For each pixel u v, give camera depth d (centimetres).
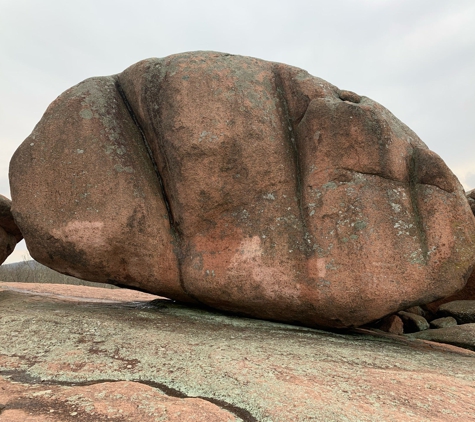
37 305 393
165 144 392
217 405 206
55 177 385
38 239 382
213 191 382
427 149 399
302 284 356
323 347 314
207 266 377
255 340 320
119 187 382
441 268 350
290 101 411
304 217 374
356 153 374
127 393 209
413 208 367
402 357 315
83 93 419
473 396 227
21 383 223
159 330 323
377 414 198
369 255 349
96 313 362
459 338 486
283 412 197
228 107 389
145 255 384
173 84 397
